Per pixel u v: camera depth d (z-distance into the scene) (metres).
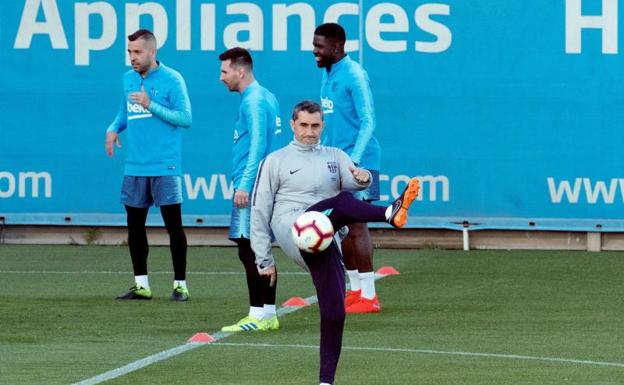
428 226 55.34
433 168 55.03
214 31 55.16
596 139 54.56
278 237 27.44
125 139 56.12
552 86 54.56
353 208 25.48
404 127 54.88
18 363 28.86
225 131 55.53
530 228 54.94
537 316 36.91
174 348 31.08
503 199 55.03
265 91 34.59
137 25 55.50
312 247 24.88
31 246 57.31
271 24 54.94
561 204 54.94
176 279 41.00
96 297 41.72
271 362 28.95
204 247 57.22
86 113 56.00
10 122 56.12
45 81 55.97
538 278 46.53
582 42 54.41
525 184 54.91
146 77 40.94
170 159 40.69
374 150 39.41
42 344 31.83
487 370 27.78
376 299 38.03
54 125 56.09
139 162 40.75
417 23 54.66
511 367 28.19
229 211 56.00
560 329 34.28
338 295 25.22
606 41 54.31
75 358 29.58
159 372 27.64
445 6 54.69
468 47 54.72
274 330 34.38
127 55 55.75
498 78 54.69
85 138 56.09
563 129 54.66
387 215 25.28
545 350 30.64
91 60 55.84
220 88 55.38
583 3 54.38
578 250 55.81
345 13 54.78
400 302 40.25
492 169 54.91
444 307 39.00
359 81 38.22
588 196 54.78
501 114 54.75
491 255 54.03
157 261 52.62
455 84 54.75
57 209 56.50
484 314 37.38
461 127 54.88
